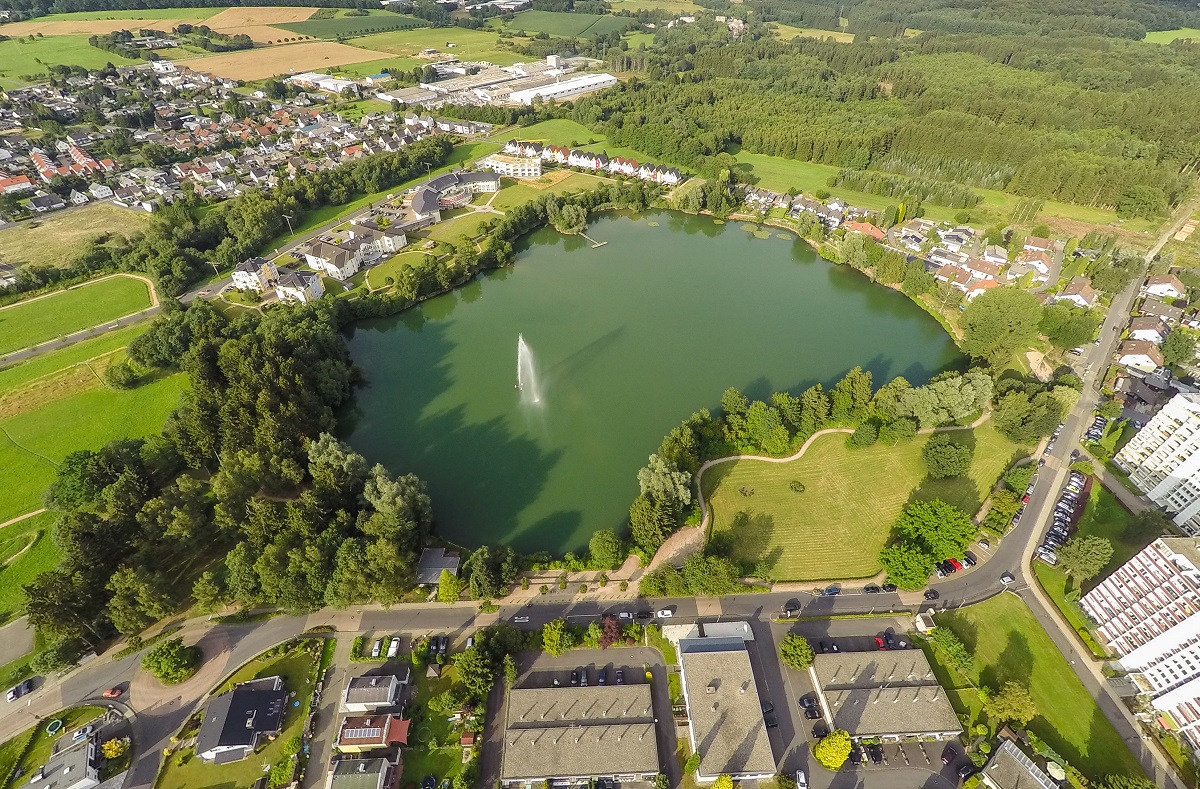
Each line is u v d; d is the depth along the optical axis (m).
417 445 156.38
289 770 89.94
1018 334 174.00
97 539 109.56
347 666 104.38
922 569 113.19
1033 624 112.44
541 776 89.25
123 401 163.88
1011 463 146.75
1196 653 93.31
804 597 117.31
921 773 92.56
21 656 104.75
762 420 147.25
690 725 95.06
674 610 114.75
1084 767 93.06
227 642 108.00
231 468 126.75
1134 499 137.50
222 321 182.00
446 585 111.88
